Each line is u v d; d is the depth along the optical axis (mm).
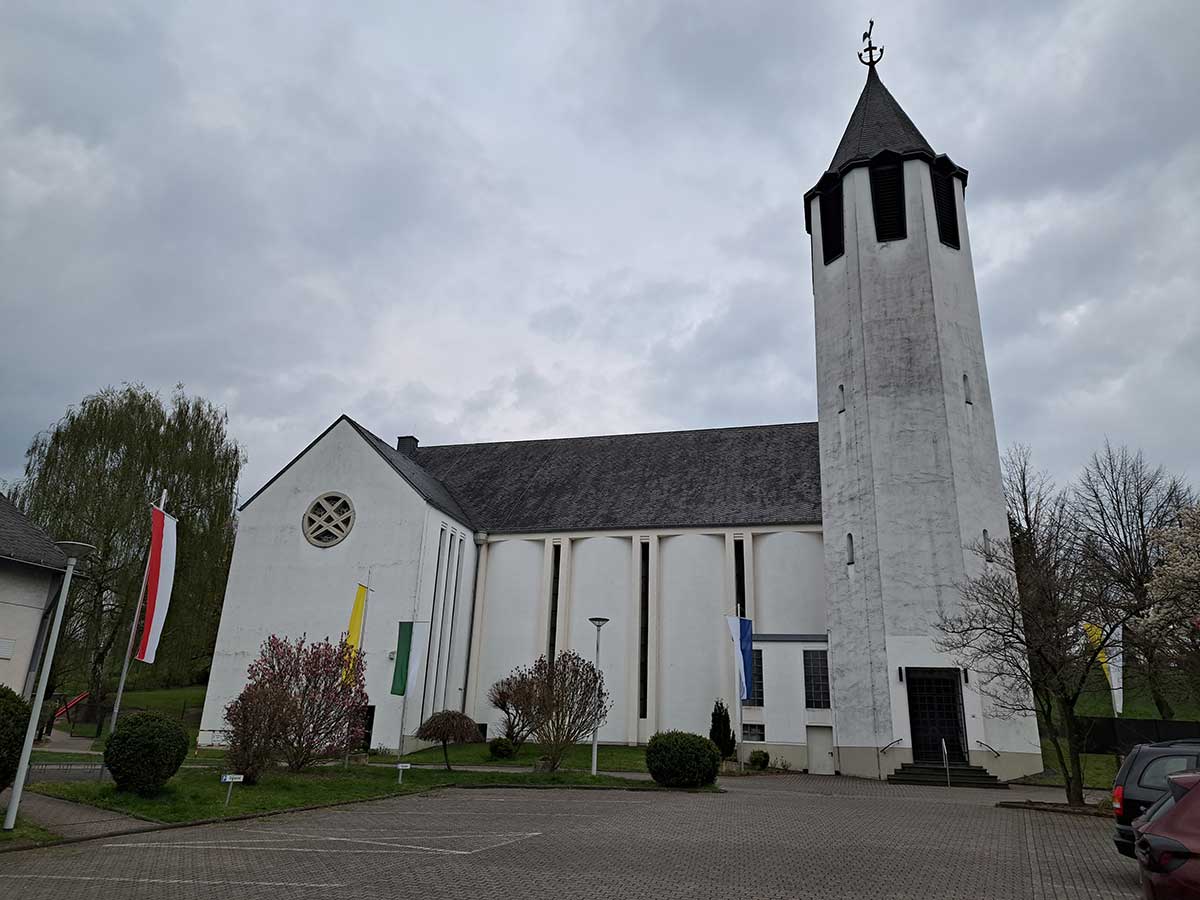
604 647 32156
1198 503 30438
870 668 26516
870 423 28516
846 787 22672
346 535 31328
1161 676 26500
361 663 23844
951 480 26953
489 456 41125
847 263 30781
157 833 12492
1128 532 34969
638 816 15234
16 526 19734
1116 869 10555
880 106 33531
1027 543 24094
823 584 30812
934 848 12039
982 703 24828
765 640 29203
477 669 33281
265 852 11109
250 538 32281
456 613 33031
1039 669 19406
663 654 31453
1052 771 25938
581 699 22312
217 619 35938
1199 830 5773
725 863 10625
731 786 22047
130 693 44531
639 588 32438
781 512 32438
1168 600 24469
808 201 33719
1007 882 9695
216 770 20000
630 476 37000
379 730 28422
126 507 33031
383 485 31594
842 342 30422
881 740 25578
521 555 34469
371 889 8914
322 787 18062
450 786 20078
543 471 38938
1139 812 10141
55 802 13922
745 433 37844
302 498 32344
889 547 27125
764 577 31578
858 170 31281
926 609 26156
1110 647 20125
